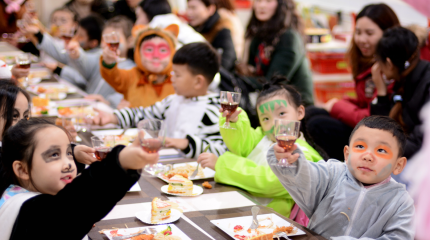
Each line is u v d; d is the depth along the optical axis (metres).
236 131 1.90
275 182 1.72
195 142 2.13
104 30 4.16
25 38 5.22
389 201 1.41
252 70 4.29
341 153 3.17
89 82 4.29
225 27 4.52
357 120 3.13
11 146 1.10
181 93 2.47
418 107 2.52
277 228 1.36
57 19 5.38
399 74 2.60
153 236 1.26
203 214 1.47
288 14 3.96
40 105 2.93
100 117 2.60
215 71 2.46
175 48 3.03
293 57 3.93
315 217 1.51
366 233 1.41
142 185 1.73
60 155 1.12
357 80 3.30
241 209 1.53
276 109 1.87
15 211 1.05
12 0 5.43
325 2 4.85
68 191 1.00
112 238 1.24
